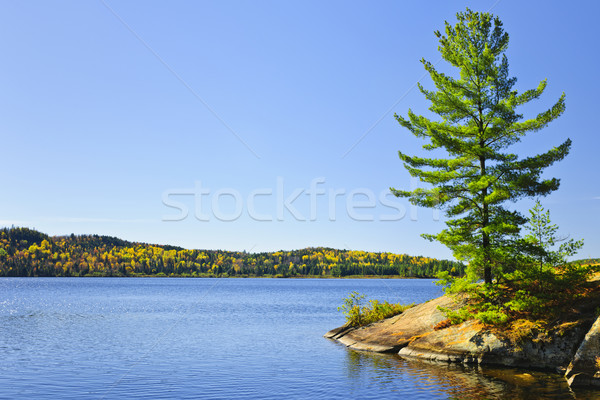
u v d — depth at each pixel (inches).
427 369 860.0
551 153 989.8
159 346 1194.0
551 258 942.4
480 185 963.3
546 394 666.2
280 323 1849.2
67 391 717.3
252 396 681.0
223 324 1800.0
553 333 848.9
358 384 744.3
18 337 1370.6
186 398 673.0
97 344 1233.4
